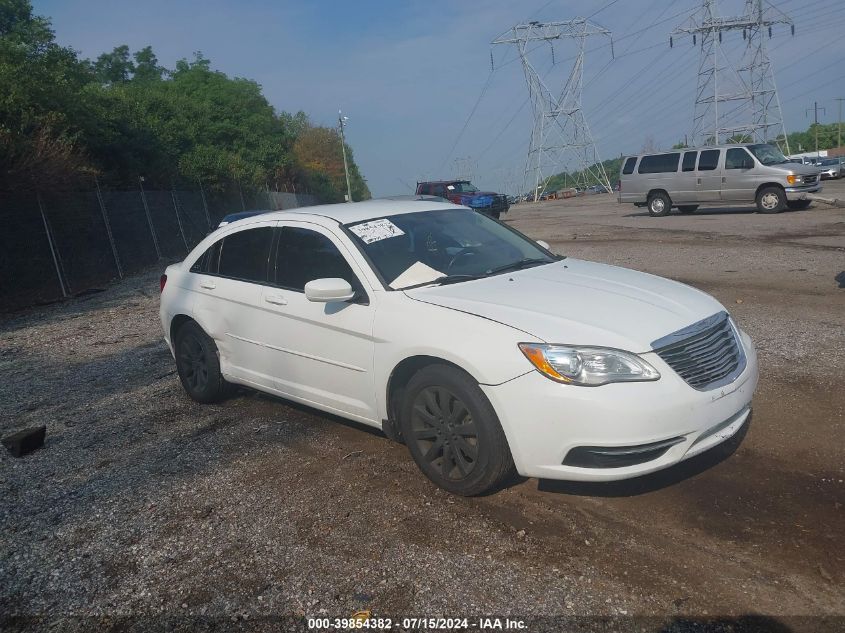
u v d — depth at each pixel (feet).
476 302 13.37
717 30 186.60
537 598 10.15
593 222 75.92
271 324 16.72
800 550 10.80
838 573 10.19
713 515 11.98
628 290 14.01
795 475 13.10
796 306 26.27
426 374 13.23
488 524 12.25
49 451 17.65
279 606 10.46
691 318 12.89
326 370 15.48
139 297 45.14
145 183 79.30
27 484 15.69
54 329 35.76
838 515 11.66
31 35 68.23
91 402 21.57
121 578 11.59
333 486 14.16
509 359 12.05
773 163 66.28
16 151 47.32
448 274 15.25
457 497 13.29
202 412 19.40
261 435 17.26
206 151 98.12
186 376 20.04
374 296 14.47
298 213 17.53
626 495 12.89
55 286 49.32
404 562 11.30
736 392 12.57
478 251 16.49
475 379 12.49
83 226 55.11
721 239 48.47
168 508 13.85
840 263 34.55
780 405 16.40
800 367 18.97
